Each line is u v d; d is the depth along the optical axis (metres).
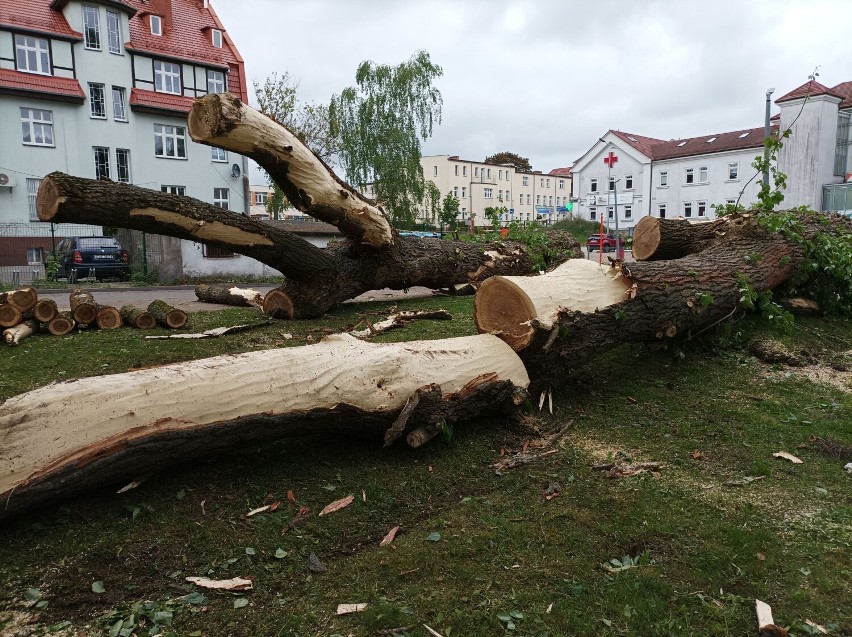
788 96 30.91
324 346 3.74
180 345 6.18
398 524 3.03
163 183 25.69
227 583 2.45
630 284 5.15
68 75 22.95
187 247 17.20
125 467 2.80
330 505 3.08
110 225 6.09
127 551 2.60
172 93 26.06
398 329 7.12
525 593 2.42
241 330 6.92
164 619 2.24
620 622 2.26
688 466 3.73
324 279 7.88
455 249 9.68
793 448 4.04
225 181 27.36
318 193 6.92
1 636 2.13
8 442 2.56
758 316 7.16
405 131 29.91
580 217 40.19
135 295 12.78
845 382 5.48
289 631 2.20
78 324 7.05
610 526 2.94
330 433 3.66
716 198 37.72
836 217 8.97
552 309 4.48
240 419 3.09
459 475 3.54
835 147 31.23
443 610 2.31
